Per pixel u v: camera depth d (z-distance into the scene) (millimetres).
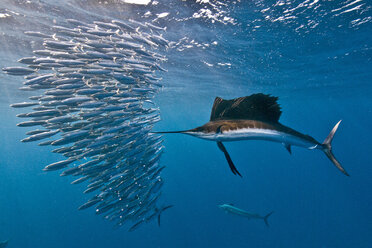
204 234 30562
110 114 6977
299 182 48500
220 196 43781
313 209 35094
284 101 36031
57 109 7062
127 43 6750
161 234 31094
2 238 33781
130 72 7648
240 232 30484
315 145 2168
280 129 1875
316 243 26844
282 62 15695
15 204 52938
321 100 36594
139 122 7590
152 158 7965
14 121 37531
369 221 29844
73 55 6992
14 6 8039
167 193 46281
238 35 11172
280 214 34750
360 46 13156
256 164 75875
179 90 24422
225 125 1728
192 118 64125
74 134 6555
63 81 6633
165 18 9375
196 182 54250
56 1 7887
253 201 40781
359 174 55531
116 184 7332
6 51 11750
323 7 8805
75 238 32000
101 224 34625
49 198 52531
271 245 27391
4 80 16281
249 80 21281
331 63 16422
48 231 34656
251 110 1856
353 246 25266
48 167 6383
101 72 6523
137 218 7227
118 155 7402
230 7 8641
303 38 11688
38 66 6918
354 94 31922
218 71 17875
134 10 8695
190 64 15812
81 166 6887
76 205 44938
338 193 41281
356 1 8414
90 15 8906
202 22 9820
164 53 13445
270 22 9906
